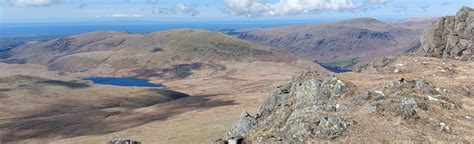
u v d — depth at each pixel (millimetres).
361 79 58344
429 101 46781
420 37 97250
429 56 89938
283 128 41344
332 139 36531
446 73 67562
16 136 164125
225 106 182250
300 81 59438
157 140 100562
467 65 75250
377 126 38625
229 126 104875
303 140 36688
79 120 192250
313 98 51719
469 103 49094
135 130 136625
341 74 64125
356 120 40125
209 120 125750
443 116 42875
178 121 149125
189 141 93938
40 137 160500
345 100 48062
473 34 86562
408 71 71250
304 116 43219
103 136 125000
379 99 46062
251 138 40812
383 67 76875
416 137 36469
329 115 42312
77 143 116375
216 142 42625
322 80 54031
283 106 54375
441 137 37125
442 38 91500
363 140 35688
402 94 48000
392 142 35281
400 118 40781
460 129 39906
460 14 92188
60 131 169375
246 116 56438
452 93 52812
